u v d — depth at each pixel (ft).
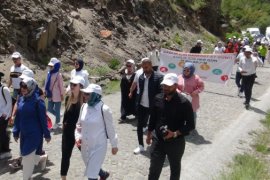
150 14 88.48
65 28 59.11
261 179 26.37
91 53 59.88
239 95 51.21
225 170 27.25
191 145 31.73
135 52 69.56
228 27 152.66
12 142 30.30
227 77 53.67
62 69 51.49
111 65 59.82
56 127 33.12
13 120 25.46
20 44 50.31
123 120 37.40
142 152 28.94
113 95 48.11
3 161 26.73
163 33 89.92
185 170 26.81
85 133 19.86
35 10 54.29
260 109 45.39
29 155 22.11
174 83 19.15
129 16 78.95
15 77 32.17
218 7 138.21
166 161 27.45
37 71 48.65
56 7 59.88
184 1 115.55
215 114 41.93
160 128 19.43
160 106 19.65
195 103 31.86
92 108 19.92
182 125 19.57
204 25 128.36
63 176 22.35
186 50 91.40
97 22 68.74
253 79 44.60
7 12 50.78
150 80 27.76
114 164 26.81
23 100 22.27
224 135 35.12
